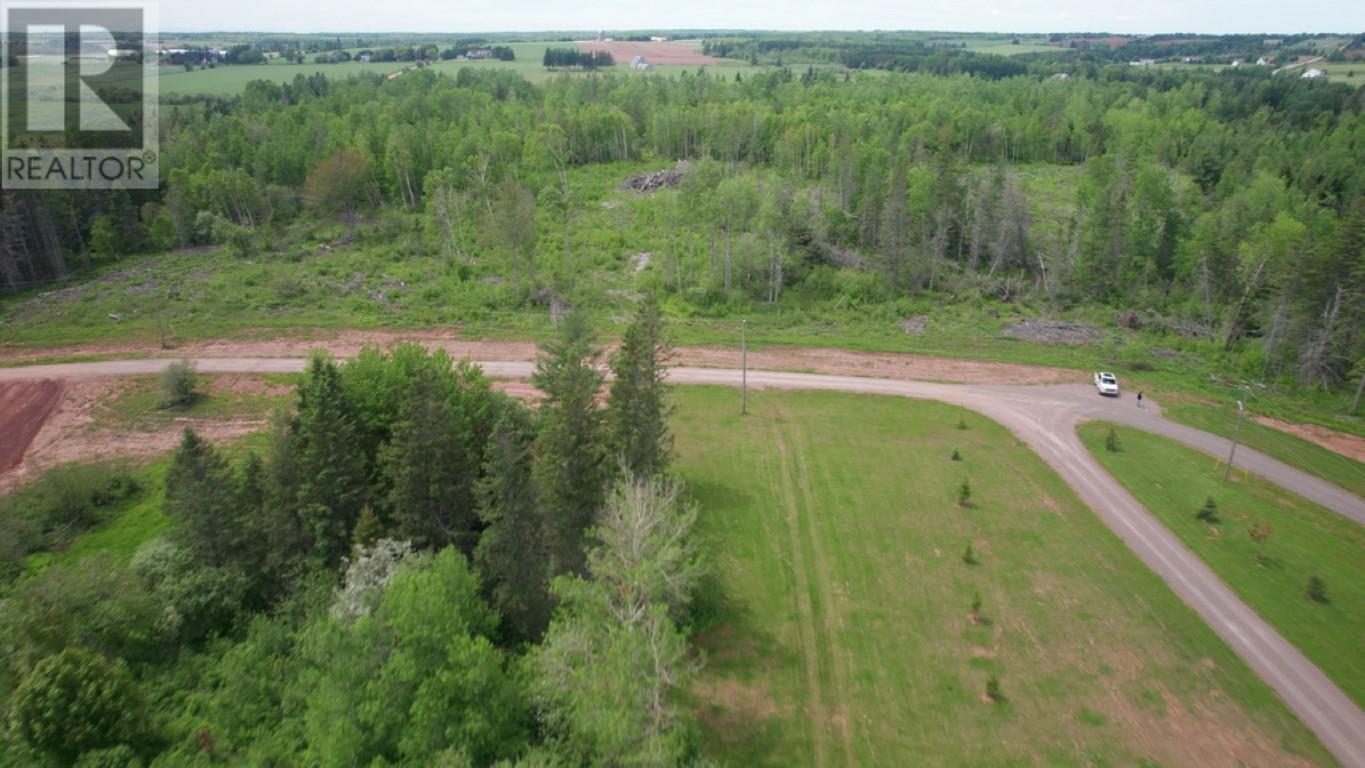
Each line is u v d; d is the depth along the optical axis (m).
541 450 46.44
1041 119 178.00
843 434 67.50
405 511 45.44
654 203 128.88
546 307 95.50
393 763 32.78
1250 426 68.06
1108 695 40.56
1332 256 75.12
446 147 142.38
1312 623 45.25
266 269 107.44
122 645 41.97
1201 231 96.44
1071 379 77.06
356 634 34.84
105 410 72.00
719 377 78.25
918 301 96.75
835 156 131.12
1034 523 54.94
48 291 100.94
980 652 43.62
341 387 49.28
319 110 171.62
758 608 47.31
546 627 44.16
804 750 37.91
